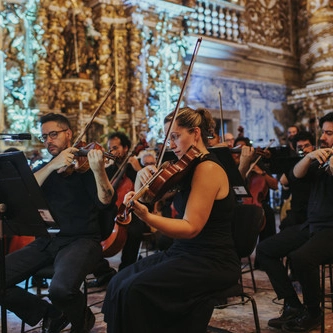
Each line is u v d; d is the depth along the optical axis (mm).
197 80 11039
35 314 3363
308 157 3703
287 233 3934
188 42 10539
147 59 9773
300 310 3723
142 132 9289
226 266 2783
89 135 8852
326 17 12859
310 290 3539
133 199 2498
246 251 3211
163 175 2666
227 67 11672
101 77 9211
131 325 2559
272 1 13094
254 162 5488
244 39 12094
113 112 9258
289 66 13273
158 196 2711
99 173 3219
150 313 2588
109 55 9305
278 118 12969
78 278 3121
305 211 4633
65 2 8859
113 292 2773
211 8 11258
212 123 2984
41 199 2906
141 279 2609
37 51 8453
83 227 3521
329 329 3635
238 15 11852
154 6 9719
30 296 3377
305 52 13352
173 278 2637
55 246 3498
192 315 2670
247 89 12227
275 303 4359
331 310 4090
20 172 2863
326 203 3744
